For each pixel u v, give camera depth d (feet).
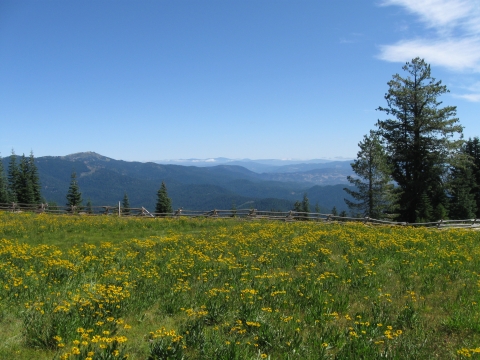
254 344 20.98
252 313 25.66
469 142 174.81
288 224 83.30
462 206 154.71
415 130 129.70
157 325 24.99
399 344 21.63
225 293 30.58
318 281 34.17
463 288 32.14
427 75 131.03
